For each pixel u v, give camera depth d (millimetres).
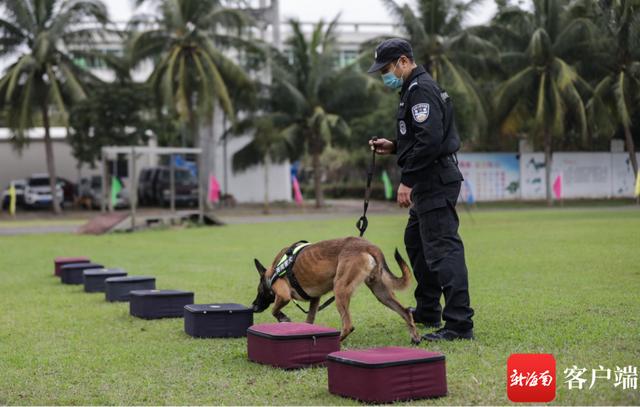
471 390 5086
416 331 6543
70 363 6355
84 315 8898
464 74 36156
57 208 35750
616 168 41219
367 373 4848
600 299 8609
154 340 7285
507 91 35625
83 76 36125
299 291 6918
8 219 33406
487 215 28812
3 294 10883
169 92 32750
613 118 35469
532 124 38156
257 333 6098
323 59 36875
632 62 32688
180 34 34031
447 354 6113
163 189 37594
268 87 37250
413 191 6840
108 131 35688
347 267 6445
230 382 5562
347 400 4980
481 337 6730
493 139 40438
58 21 33000
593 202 39062
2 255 17172
